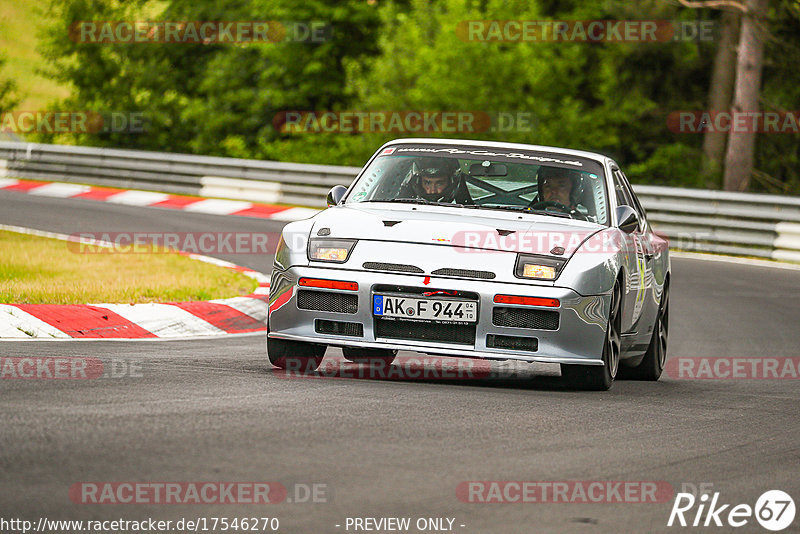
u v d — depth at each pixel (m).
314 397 22.34
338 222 26.14
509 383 26.97
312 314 25.08
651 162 120.00
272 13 143.38
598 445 19.50
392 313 24.53
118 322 33.38
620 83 118.69
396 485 15.81
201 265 48.41
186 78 162.62
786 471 18.56
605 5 116.44
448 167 28.75
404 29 123.06
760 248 69.00
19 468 15.45
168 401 20.95
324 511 14.42
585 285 24.70
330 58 145.25
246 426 18.97
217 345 31.55
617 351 26.67
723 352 36.34
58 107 160.25
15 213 68.62
